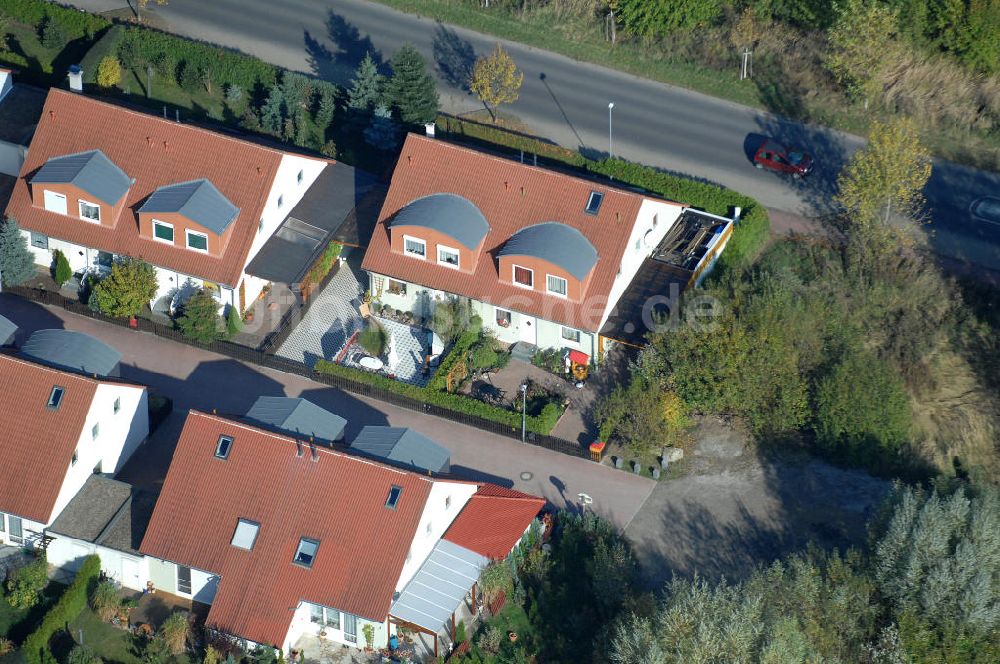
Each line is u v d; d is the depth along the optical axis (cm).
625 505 8506
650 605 7638
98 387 8044
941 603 7375
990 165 10544
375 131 10469
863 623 7500
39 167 9656
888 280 9669
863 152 9906
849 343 8906
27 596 7700
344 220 9775
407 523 7569
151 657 7431
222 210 9344
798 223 10150
